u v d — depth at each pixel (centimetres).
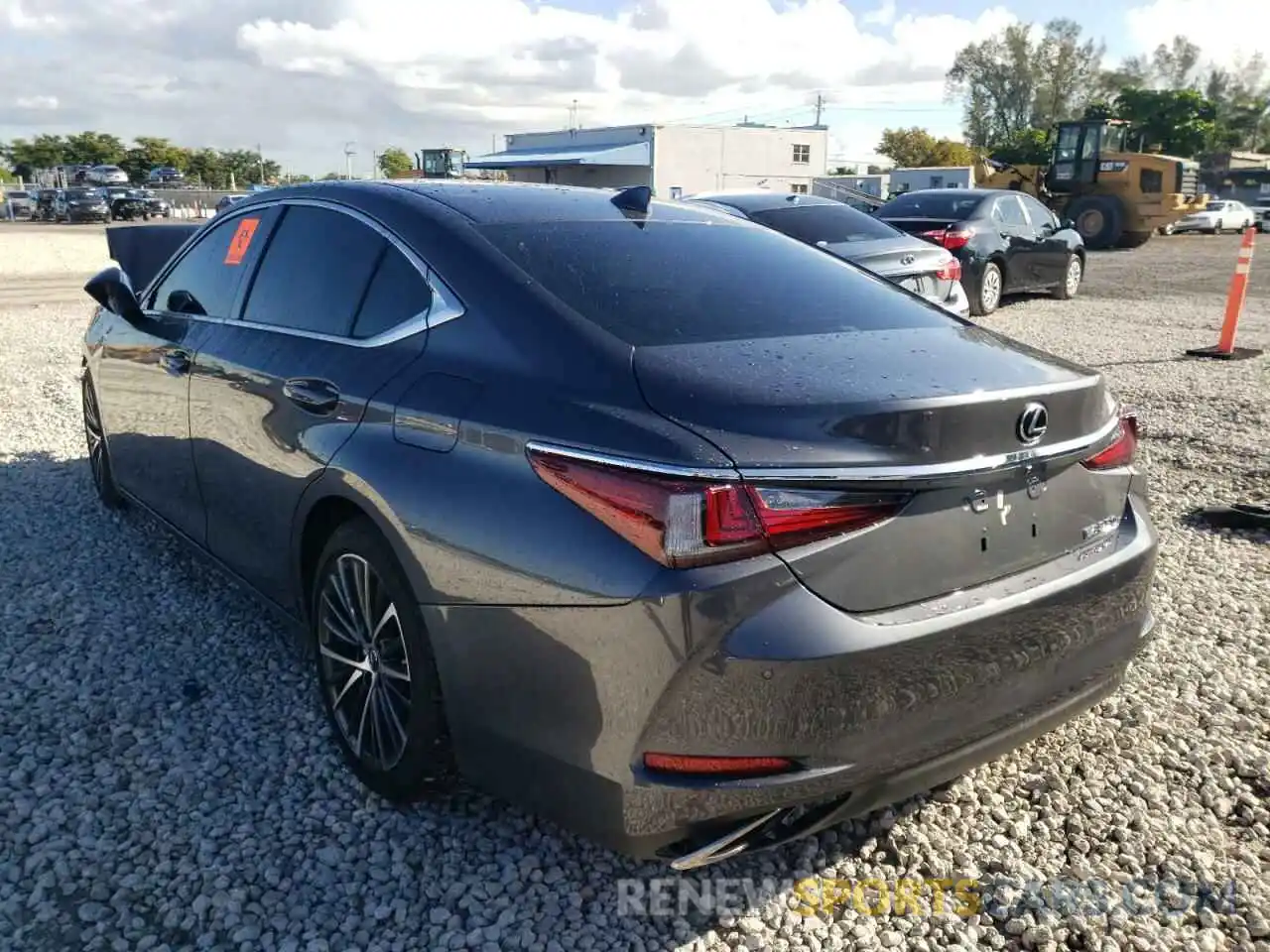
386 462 263
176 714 335
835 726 215
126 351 436
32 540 480
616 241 307
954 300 1062
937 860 276
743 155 4388
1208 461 655
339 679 301
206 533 381
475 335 265
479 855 272
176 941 241
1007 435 234
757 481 208
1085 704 271
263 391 323
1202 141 7312
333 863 268
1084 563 259
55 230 3678
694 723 211
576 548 219
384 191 323
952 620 225
